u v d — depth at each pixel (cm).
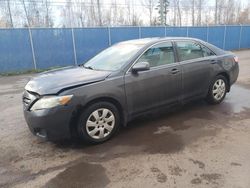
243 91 668
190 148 359
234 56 581
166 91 457
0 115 549
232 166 311
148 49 445
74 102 356
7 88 882
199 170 305
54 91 354
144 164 323
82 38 1430
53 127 352
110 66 435
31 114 358
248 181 281
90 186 285
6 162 344
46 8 2942
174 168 311
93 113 378
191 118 477
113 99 396
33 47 1309
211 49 541
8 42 1247
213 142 375
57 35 1358
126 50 460
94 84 376
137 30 1609
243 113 495
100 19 2862
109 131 397
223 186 274
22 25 2880
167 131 423
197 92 509
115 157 345
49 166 330
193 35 1872
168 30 1741
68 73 427
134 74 415
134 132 424
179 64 473
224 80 557
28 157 355
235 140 379
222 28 2006
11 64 1272
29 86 388
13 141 408
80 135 374
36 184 293
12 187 289
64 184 291
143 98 429
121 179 295
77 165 329
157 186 279
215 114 494
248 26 2148
